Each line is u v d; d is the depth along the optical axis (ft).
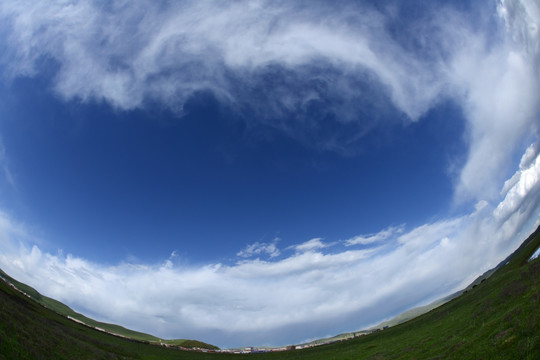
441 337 180.96
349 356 289.94
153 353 385.50
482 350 107.04
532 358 83.10
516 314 115.14
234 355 529.45
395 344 257.55
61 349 185.06
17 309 243.81
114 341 394.32
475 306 214.90
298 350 535.19
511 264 361.71
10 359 134.62
